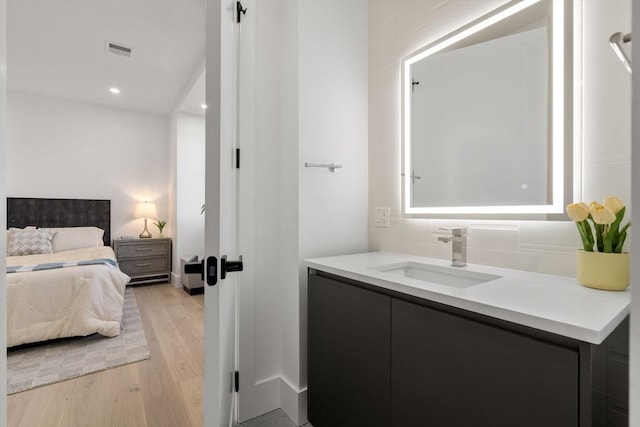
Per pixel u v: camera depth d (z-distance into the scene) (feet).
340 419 4.06
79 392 5.91
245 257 5.11
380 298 3.48
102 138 14.30
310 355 4.64
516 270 3.95
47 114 13.16
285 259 5.35
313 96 5.23
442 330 2.85
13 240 11.13
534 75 3.84
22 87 12.18
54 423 5.05
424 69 5.04
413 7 5.23
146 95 13.08
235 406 4.94
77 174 13.76
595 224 3.00
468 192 4.49
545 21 3.74
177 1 7.36
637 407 1.28
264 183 5.33
